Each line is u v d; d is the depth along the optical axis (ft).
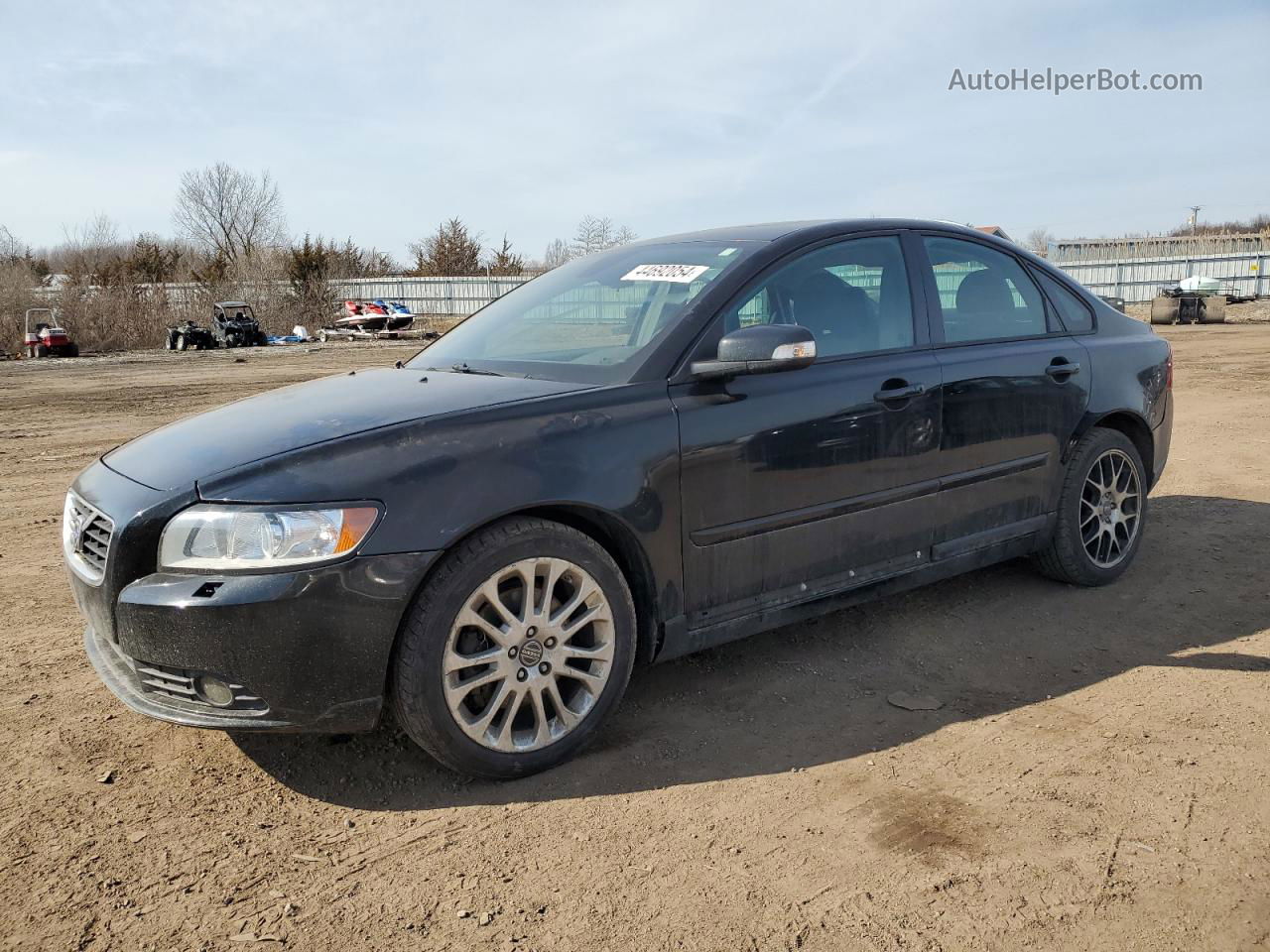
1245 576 14.97
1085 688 11.16
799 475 10.84
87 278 118.73
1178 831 8.16
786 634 12.98
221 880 7.82
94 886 7.75
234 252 166.20
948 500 12.37
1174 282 131.13
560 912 7.32
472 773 9.11
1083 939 6.88
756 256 11.34
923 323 12.40
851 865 7.82
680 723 10.46
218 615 8.13
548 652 9.33
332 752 9.93
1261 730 9.96
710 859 7.96
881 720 10.46
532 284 13.89
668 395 10.06
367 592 8.36
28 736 10.32
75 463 27.96
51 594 15.24
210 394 47.85
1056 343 13.87
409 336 109.81
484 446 9.00
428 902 7.48
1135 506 14.93
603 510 9.44
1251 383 41.52
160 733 10.39
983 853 7.93
